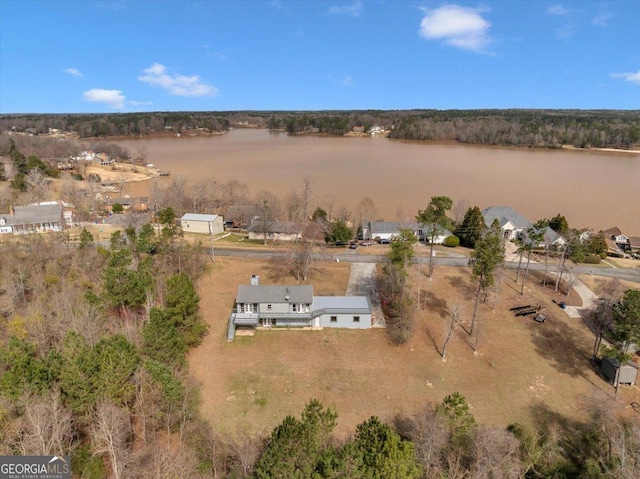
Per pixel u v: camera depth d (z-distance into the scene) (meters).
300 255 62.31
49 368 29.28
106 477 25.94
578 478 28.27
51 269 55.47
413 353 44.75
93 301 43.12
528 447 30.62
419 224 82.25
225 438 32.62
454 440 28.06
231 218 99.19
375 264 67.69
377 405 37.56
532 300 55.84
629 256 78.94
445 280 61.06
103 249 60.97
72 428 28.56
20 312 45.47
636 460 26.72
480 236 71.06
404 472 22.02
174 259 59.84
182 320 43.16
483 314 52.09
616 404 36.12
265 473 22.45
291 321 48.97
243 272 63.53
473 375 41.78
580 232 73.38
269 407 36.94
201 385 39.12
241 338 46.59
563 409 37.72
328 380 40.50
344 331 48.38
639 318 36.88
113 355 29.66
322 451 24.16
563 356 44.91
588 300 56.09
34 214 83.50
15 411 26.14
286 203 105.81
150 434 29.72
